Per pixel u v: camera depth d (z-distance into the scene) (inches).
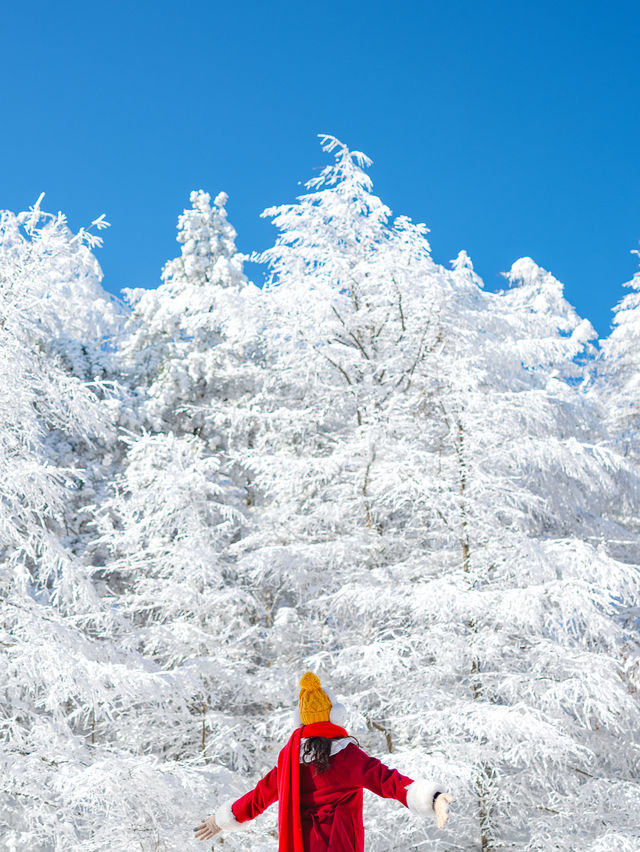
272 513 481.1
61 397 329.7
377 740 421.4
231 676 369.1
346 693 410.0
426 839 361.7
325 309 542.0
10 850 277.7
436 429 470.0
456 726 337.7
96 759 292.7
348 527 485.4
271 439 573.0
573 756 380.8
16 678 292.8
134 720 383.9
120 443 618.2
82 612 365.1
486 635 369.1
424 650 379.6
